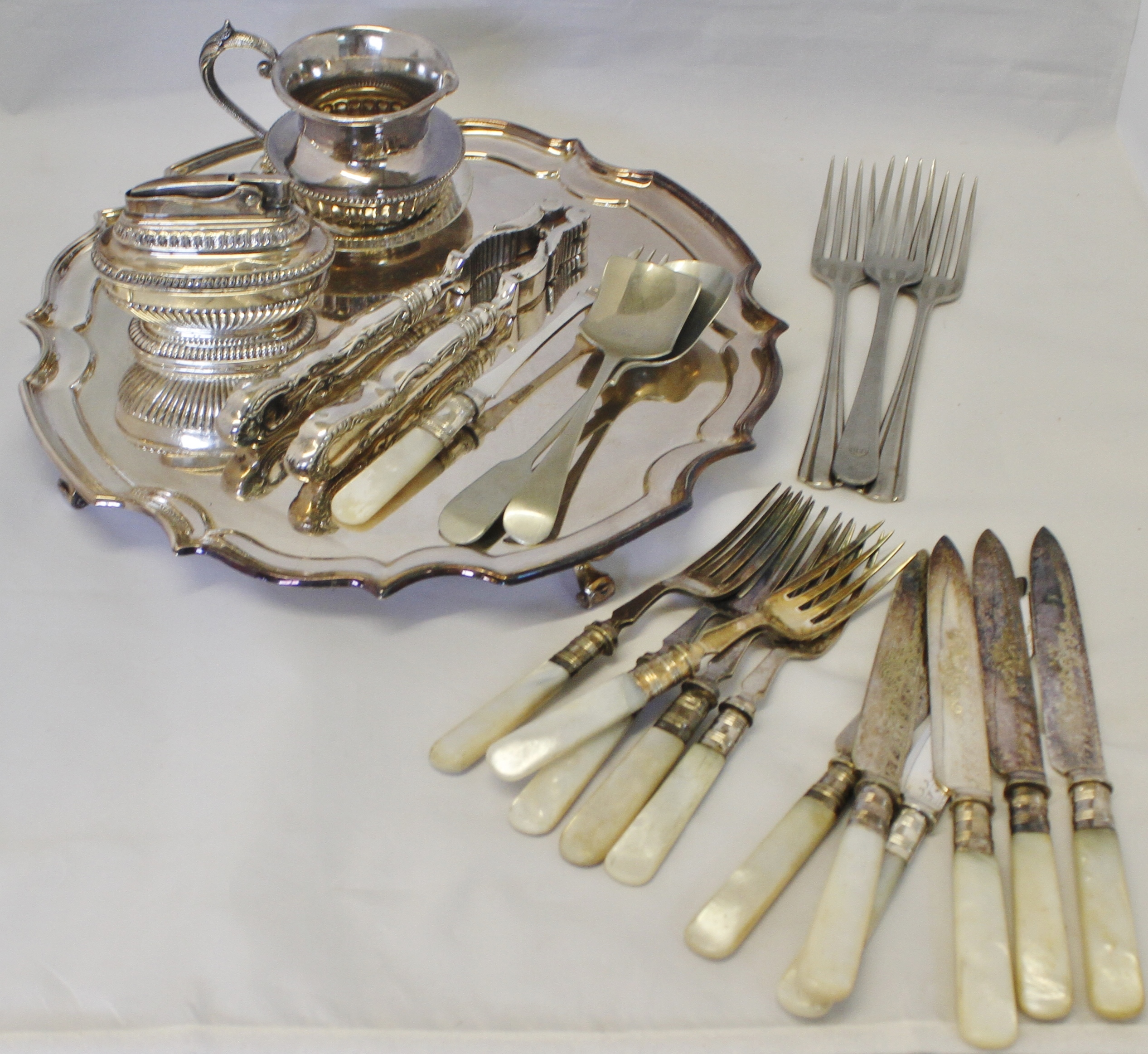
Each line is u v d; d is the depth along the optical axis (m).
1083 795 0.62
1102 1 1.28
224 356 0.88
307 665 0.72
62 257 1.00
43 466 0.86
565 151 1.23
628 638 0.74
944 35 1.34
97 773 0.66
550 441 0.81
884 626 0.73
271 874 0.61
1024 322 1.07
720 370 0.92
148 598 0.76
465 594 0.78
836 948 0.55
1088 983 0.54
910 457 0.91
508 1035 0.55
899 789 0.62
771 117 1.42
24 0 1.31
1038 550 0.79
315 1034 0.55
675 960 0.58
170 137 1.37
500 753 0.63
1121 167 1.32
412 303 0.92
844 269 1.12
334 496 0.78
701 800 0.64
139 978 0.57
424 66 1.09
